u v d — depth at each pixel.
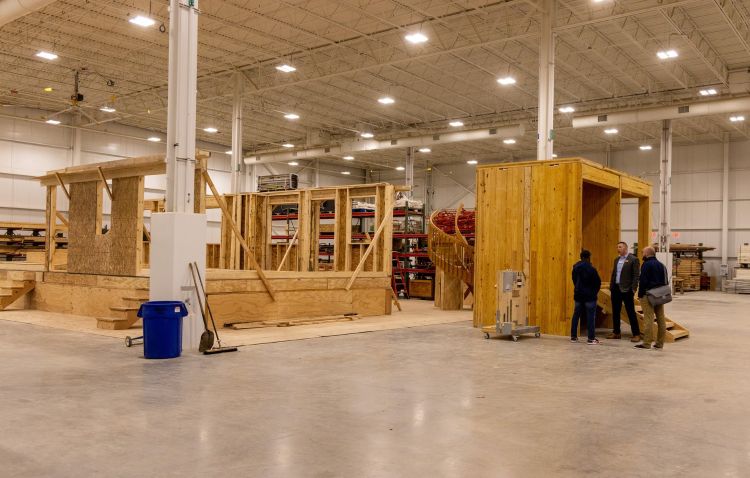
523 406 5.97
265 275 12.72
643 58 21.11
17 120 27.91
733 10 17.19
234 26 18.38
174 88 9.35
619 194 13.63
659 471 4.17
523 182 12.30
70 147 29.47
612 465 4.28
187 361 8.12
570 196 11.73
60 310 13.35
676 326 12.34
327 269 21.12
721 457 4.50
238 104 23.00
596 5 16.73
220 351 8.88
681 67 22.23
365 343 10.22
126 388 6.43
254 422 5.19
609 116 24.23
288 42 19.98
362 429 5.04
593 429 5.20
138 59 21.72
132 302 10.99
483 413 5.66
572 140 33.19
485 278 12.68
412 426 5.16
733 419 5.62
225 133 33.62
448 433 4.98
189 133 9.45
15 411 5.45
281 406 5.77
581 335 12.05
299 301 13.17
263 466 4.11
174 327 8.35
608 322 13.55
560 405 6.05
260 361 8.25
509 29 18.36
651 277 10.33
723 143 32.31
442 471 4.07
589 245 14.05
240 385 6.68
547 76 15.80
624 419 5.56
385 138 31.75
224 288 11.69
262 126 31.80
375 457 4.34
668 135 26.61
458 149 36.19
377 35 18.94
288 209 22.94
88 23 18.25
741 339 11.83
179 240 9.18
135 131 31.89
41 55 19.77
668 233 26.36
